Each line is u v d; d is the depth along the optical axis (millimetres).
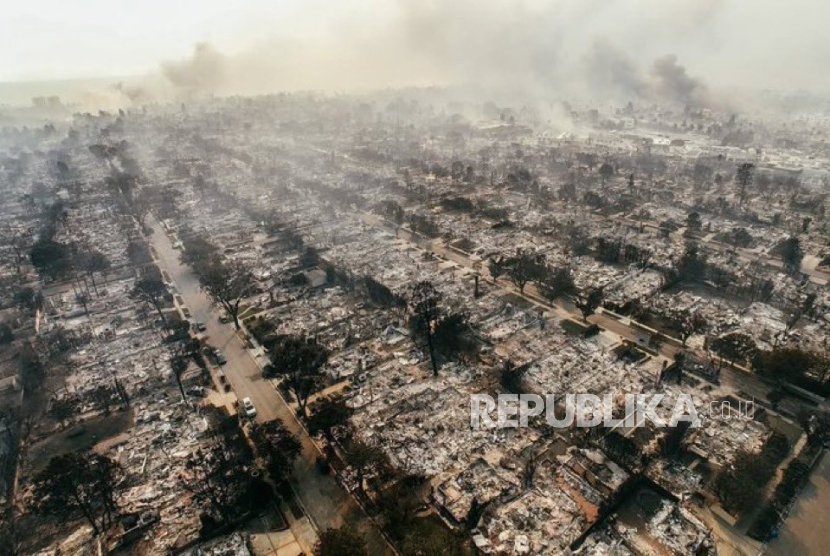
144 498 89250
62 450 101875
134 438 103938
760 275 155375
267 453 88062
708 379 110125
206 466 92750
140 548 80375
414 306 135375
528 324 135625
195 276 176000
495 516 81062
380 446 96125
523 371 115188
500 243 192000
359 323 140625
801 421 93562
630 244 180250
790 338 124500
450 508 82625
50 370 128000
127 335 142625
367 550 74688
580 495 84312
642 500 83062
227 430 103312
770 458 88250
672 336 127625
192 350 129875
